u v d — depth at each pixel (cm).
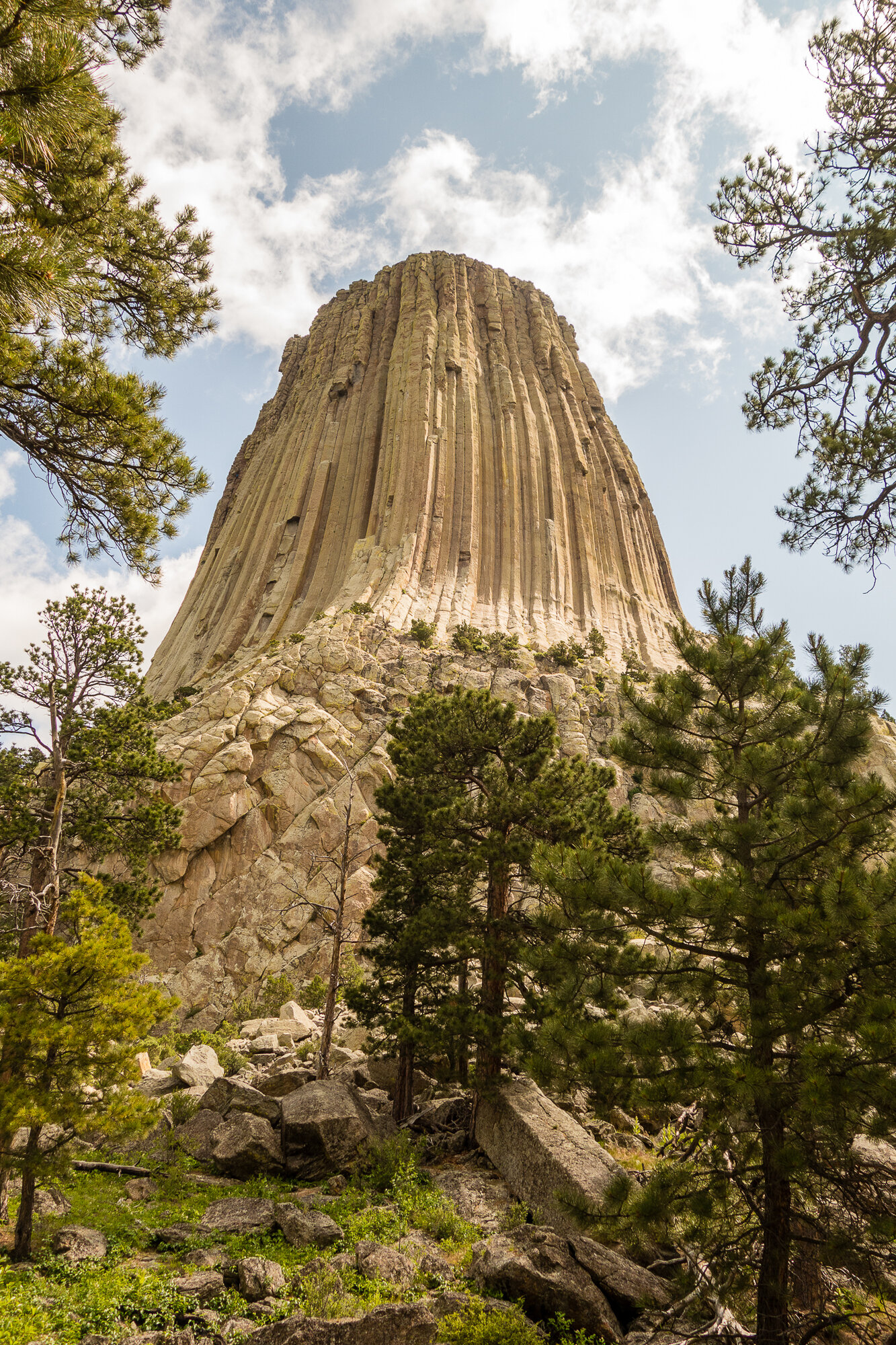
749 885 1068
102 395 923
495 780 2202
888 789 1040
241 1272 1155
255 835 7156
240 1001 5788
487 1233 1427
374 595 12200
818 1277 1130
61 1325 993
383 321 18000
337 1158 1767
